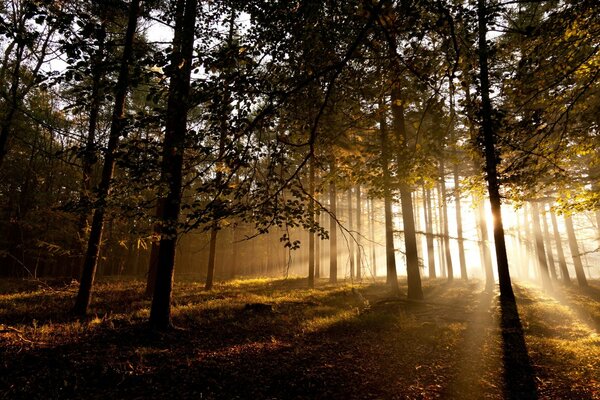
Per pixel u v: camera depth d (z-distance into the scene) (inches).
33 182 845.8
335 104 239.8
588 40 263.6
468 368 290.5
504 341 354.3
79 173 690.2
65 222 701.9
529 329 418.3
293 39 184.9
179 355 308.7
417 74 211.2
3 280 791.1
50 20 150.6
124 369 266.2
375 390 251.6
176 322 422.3
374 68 231.5
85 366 268.1
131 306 514.9
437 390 251.4
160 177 192.9
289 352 328.8
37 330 355.6
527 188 367.2
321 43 190.1
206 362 293.3
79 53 153.6
